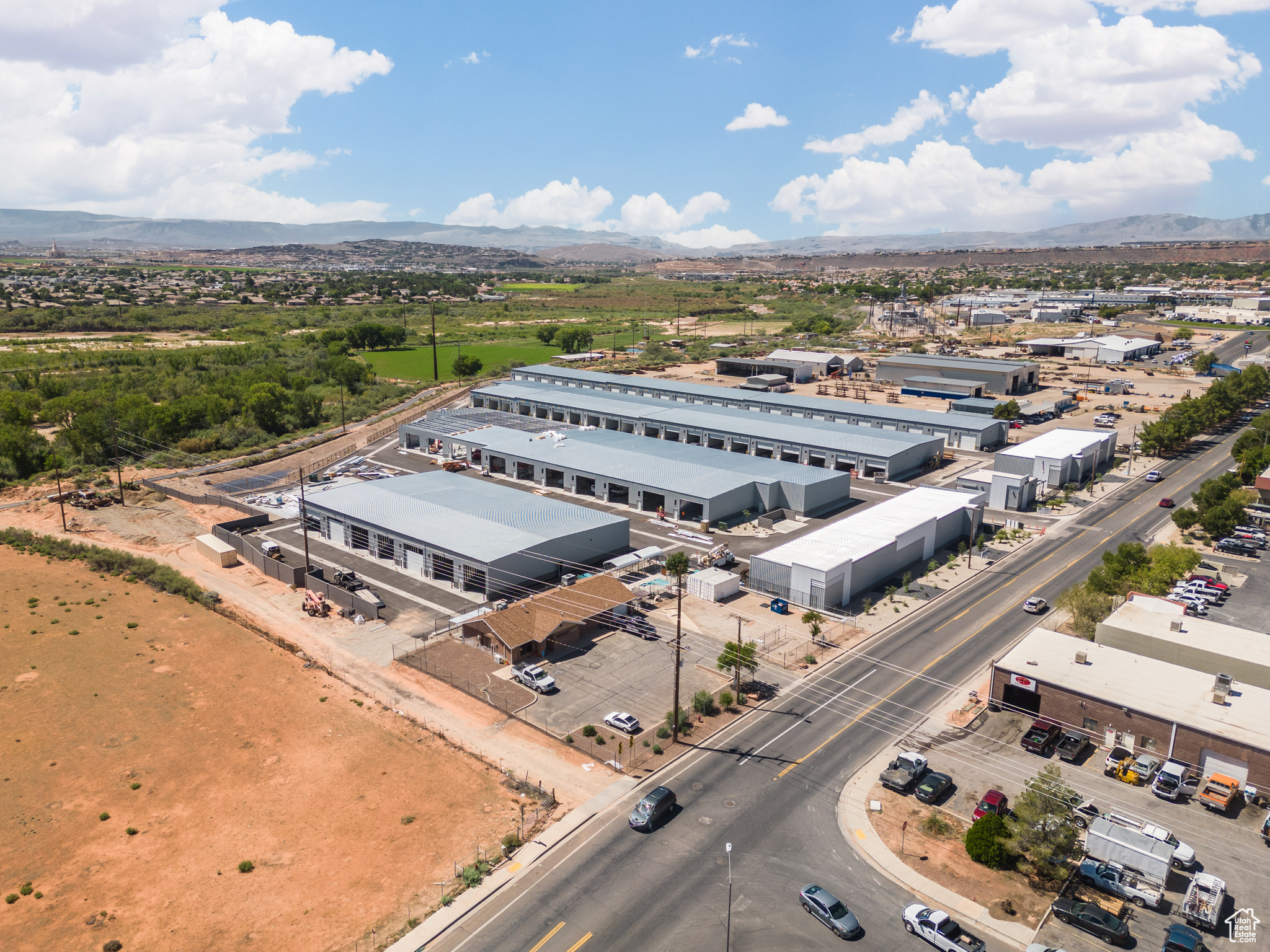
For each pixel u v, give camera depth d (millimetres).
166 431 163375
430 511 103250
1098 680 64812
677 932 43875
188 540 108688
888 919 45062
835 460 138250
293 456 156125
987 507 122812
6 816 53812
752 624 82438
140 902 46000
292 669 73500
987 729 64188
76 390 196750
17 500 128125
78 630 81875
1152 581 85125
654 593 89375
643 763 59188
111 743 62219
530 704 67000
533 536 93438
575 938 43406
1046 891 47438
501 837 51500
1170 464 146125
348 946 42719
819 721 65000
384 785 56812
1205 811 54500
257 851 50312
